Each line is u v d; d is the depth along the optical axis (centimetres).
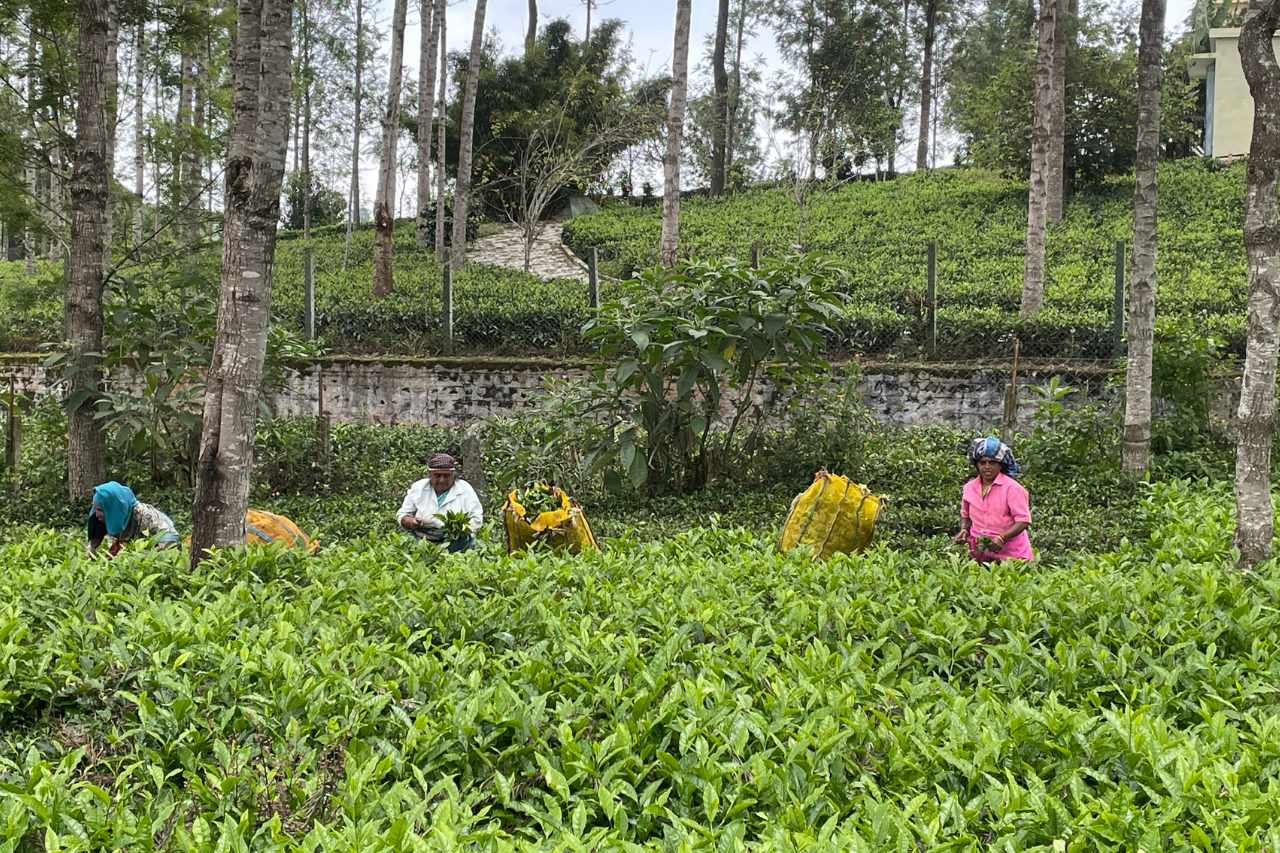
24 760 350
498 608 488
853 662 404
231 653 399
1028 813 284
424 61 2455
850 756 327
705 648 420
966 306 1862
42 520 1098
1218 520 786
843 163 3141
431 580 545
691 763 320
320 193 3728
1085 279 2023
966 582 543
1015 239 2453
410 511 763
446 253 2703
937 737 338
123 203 1366
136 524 761
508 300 1822
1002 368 1402
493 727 352
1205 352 1196
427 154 2441
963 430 1395
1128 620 454
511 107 3359
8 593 509
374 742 344
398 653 420
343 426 1404
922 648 459
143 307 1134
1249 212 610
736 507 1061
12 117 1166
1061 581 555
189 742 354
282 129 629
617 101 3412
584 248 2944
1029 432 1392
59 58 1141
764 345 1044
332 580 555
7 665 396
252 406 629
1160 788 310
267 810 317
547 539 720
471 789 327
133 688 405
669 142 1572
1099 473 1116
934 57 4444
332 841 267
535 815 288
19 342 1873
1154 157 1050
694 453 1151
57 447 1212
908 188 3294
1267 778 308
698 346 1047
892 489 1120
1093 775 308
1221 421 1232
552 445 1131
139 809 325
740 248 2573
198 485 620
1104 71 2752
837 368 1434
